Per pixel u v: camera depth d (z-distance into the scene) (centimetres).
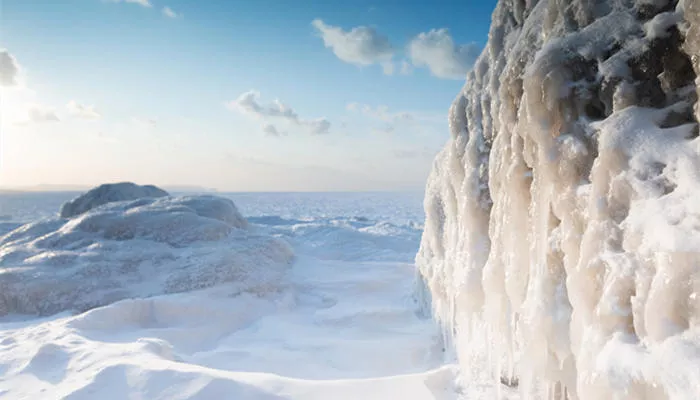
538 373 285
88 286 724
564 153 259
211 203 1183
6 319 670
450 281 516
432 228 637
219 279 757
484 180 427
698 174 184
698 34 192
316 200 11088
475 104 450
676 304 174
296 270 963
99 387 370
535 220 291
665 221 185
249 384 375
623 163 217
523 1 374
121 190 1478
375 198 12756
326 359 532
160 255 833
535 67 274
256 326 664
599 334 211
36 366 425
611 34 252
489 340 397
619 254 208
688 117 213
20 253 850
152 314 651
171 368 396
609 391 190
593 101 257
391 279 911
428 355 539
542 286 281
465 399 370
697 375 155
